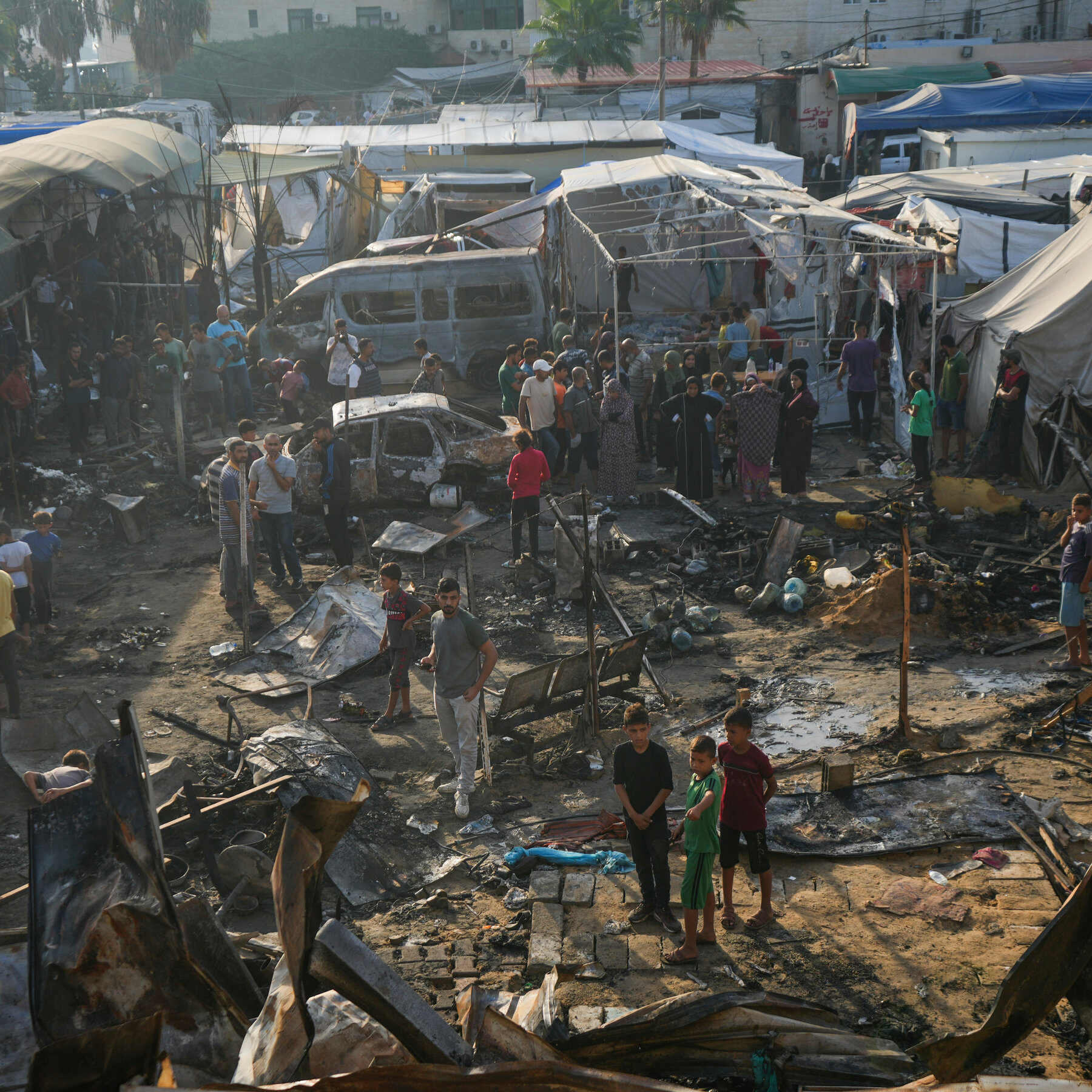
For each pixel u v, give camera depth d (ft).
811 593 39.65
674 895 23.06
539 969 20.52
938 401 55.62
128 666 35.65
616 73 149.48
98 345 70.28
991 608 37.58
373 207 99.96
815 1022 15.87
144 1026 10.47
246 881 23.08
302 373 65.46
